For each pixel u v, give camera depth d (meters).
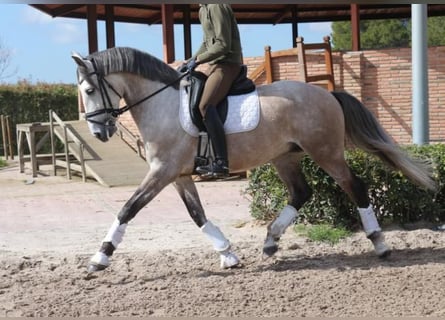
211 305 5.72
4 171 19.27
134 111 6.75
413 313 5.36
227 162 6.65
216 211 11.07
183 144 6.63
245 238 8.55
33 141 17.19
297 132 6.86
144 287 6.34
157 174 6.60
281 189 9.02
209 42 6.68
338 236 8.12
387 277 6.45
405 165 7.18
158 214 10.98
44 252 8.03
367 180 8.53
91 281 6.63
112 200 12.80
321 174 8.46
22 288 6.42
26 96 27.75
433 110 15.12
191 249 7.97
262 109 6.77
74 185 15.33
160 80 6.75
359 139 7.16
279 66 15.34
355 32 19.09
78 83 6.72
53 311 5.64
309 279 6.48
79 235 9.27
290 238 8.29
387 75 15.21
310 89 6.97
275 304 5.70
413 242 7.93
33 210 11.88
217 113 6.63
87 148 16.75
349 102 7.16
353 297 5.85
